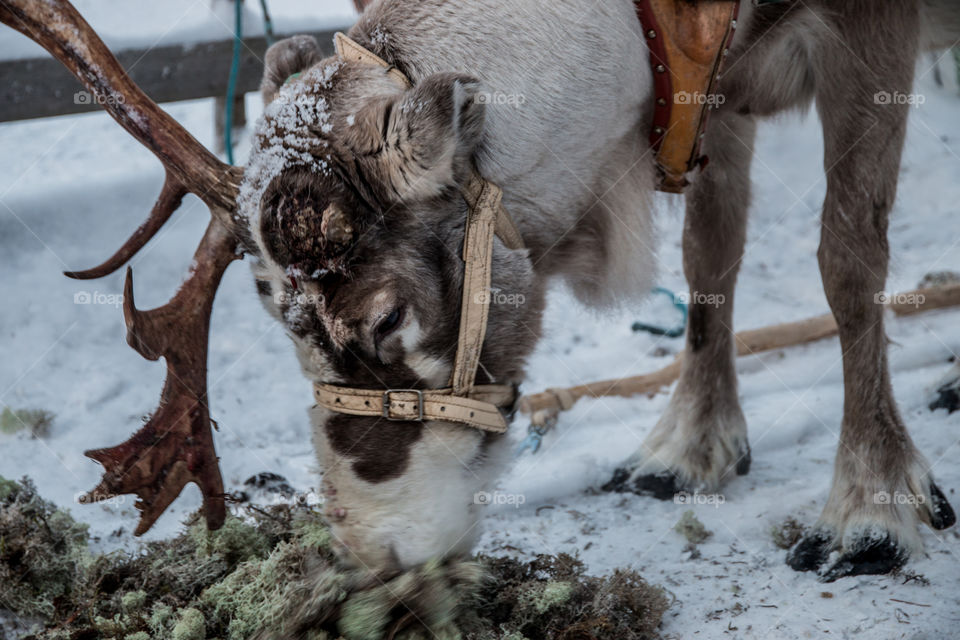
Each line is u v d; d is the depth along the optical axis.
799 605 2.99
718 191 3.81
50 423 4.54
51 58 5.72
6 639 3.01
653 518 3.67
